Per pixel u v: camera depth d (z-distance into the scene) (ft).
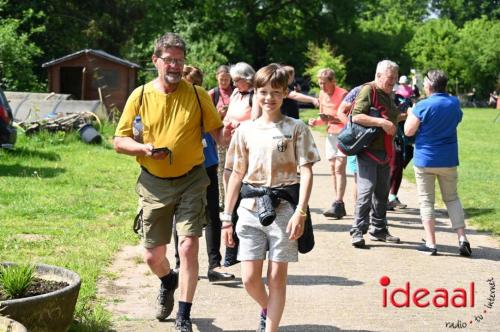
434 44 419.95
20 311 27.07
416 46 420.77
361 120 50.31
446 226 59.77
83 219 57.36
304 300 38.83
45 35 226.17
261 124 30.71
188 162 32.58
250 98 46.21
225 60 265.34
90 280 40.24
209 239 42.27
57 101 124.88
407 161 68.13
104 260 45.29
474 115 261.65
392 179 66.95
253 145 30.48
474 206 68.18
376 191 52.26
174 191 32.65
